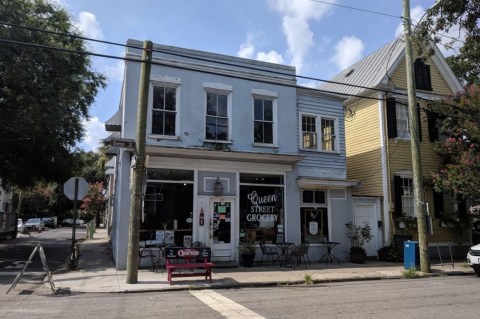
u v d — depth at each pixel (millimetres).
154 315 7801
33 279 12312
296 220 16766
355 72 22531
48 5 20656
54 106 18938
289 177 16906
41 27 19156
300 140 17672
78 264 15773
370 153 19859
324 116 18375
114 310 8281
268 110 17094
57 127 20062
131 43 15023
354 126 21031
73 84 20578
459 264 16875
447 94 20859
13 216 32188
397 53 20078
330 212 17578
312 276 13055
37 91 18984
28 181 25188
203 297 9797
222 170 15750
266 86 17047
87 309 8383
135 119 14781
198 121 15641
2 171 23719
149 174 14758
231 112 16234
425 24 12211
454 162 19125
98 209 48562
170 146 14820
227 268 14812
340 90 22219
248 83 16719
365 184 20000
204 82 15922
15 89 18734
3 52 17594
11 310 8297
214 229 15406
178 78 15484
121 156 14797
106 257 18219
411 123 15359
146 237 14383
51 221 61875
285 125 17188
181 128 15336
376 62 21141
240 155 15664
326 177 17906
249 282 11812
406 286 11617
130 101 14773
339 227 17656
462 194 18266
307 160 17609
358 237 17688
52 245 25703
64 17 21141
